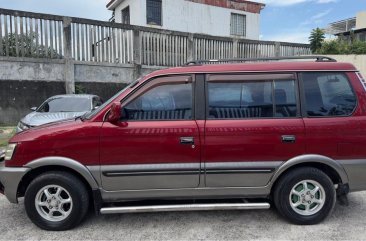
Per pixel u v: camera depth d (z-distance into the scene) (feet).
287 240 11.65
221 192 12.66
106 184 12.25
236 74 12.76
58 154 12.07
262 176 12.54
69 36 39.37
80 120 12.98
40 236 12.14
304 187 12.76
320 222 13.00
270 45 53.11
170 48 46.24
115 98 12.61
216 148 12.30
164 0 61.31
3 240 11.84
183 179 12.38
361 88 12.87
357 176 12.70
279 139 12.38
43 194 12.47
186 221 13.32
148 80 12.66
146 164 12.21
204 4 66.13
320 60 13.64
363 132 12.56
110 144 12.09
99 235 12.19
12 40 36.96
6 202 15.79
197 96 12.57
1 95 36.91
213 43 49.01
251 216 13.73
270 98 12.71
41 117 26.00
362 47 67.15
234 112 12.58
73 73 40.06
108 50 42.09
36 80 38.40
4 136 32.14
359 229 12.46
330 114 12.67
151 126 12.21
